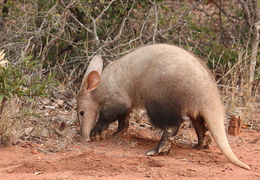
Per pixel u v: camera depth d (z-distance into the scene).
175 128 11.31
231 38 19.73
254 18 18.84
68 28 17.62
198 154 11.66
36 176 9.34
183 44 18.58
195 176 9.62
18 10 17.67
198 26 19.78
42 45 17.28
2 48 16.16
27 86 11.66
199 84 10.95
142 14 18.27
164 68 11.22
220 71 18.53
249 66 17.64
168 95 11.07
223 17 21.27
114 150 11.75
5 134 11.59
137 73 11.96
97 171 9.77
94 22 15.96
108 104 12.45
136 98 12.19
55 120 13.91
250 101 16.77
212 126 10.84
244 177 9.70
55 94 15.89
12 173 9.60
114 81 12.38
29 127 12.86
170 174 9.70
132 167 10.04
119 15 17.83
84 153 10.85
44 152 11.30
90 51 17.33
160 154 11.37
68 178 9.17
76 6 16.64
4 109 11.70
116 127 14.17
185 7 19.17
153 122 11.51
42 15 16.94
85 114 12.72
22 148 11.55
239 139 13.45
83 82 12.59
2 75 11.07
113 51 17.11
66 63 17.20
